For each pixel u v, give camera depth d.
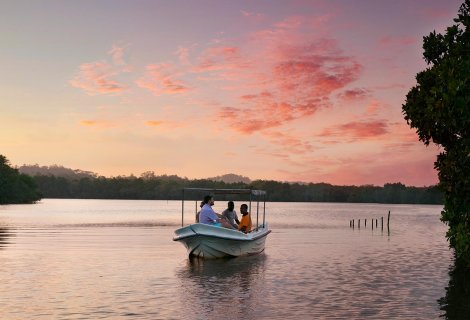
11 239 38.28
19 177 181.12
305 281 19.62
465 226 17.17
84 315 13.93
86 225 59.34
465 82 16.09
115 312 14.28
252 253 29.06
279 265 24.28
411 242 40.00
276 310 14.64
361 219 94.94
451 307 15.17
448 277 20.86
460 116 16.02
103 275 20.73
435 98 16.61
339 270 22.70
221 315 14.00
